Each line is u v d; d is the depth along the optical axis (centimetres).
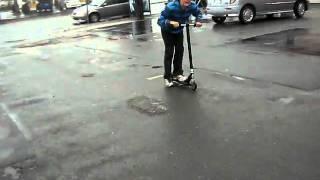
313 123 562
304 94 691
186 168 459
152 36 1562
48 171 477
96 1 2541
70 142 558
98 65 1062
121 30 1838
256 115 606
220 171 447
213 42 1278
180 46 795
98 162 490
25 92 845
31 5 3638
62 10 3719
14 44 1642
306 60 942
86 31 1909
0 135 604
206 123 589
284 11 1770
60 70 1038
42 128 622
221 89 754
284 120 579
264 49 1107
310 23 1565
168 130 573
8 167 495
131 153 507
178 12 755
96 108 696
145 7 2553
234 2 1673
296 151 483
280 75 824
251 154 482
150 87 804
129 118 634
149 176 446
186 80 779
